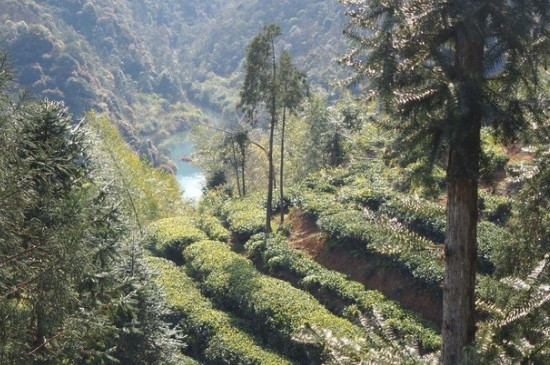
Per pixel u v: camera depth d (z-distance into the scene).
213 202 40.41
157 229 32.72
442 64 7.46
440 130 7.16
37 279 10.02
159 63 138.62
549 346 6.35
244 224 31.16
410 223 23.45
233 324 21.92
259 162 57.25
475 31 6.97
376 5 7.58
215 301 24.16
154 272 16.86
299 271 24.23
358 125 40.53
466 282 7.75
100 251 13.30
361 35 7.79
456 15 6.94
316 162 42.28
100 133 36.03
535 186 10.41
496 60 7.25
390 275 21.88
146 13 167.00
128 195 30.19
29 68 88.56
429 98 7.28
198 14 183.88
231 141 38.88
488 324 6.95
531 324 6.90
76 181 13.35
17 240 9.95
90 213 12.26
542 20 6.96
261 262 27.39
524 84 7.37
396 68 7.30
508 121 7.16
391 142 7.82
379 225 8.33
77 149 13.63
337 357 6.65
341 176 33.91
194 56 152.12
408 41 7.34
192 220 35.12
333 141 40.00
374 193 27.36
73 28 120.12
